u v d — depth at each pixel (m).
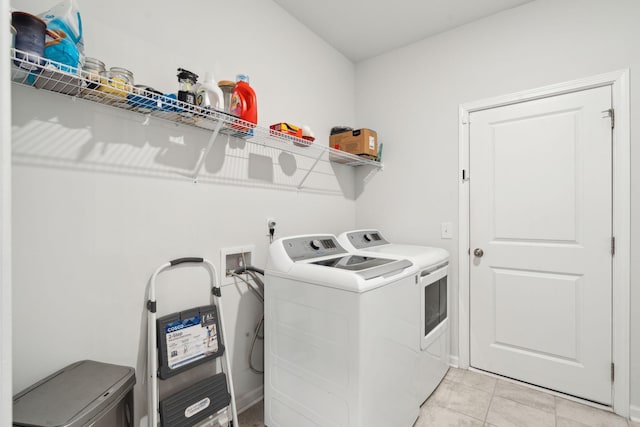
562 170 1.90
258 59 1.88
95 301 1.19
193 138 1.53
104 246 1.22
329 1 2.01
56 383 1.01
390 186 2.61
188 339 1.41
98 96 1.13
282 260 1.58
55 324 1.09
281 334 1.56
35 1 1.04
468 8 2.08
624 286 1.71
